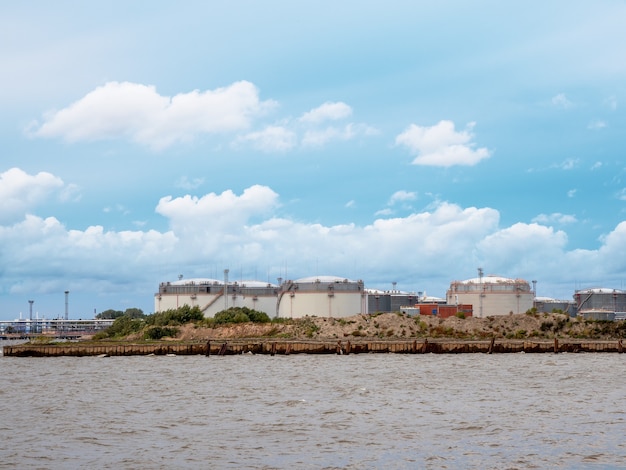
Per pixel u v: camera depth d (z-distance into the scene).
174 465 65.44
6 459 68.12
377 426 82.06
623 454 67.81
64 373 155.38
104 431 81.12
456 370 148.25
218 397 108.44
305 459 67.06
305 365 165.88
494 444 72.25
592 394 107.00
